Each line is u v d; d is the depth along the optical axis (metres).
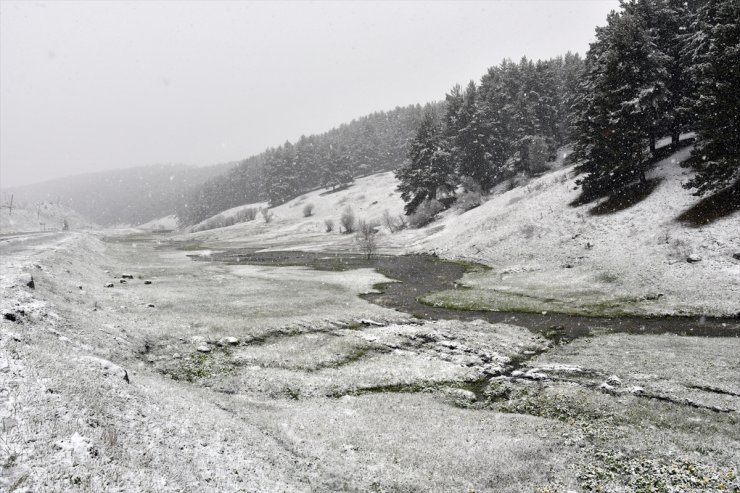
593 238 40.12
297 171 152.38
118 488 7.11
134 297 28.59
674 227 34.53
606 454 11.84
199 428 10.70
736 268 27.28
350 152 160.25
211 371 17.98
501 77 83.50
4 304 15.30
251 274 45.53
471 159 75.44
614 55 40.81
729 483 10.04
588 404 15.11
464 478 10.62
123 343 18.22
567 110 80.56
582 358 19.69
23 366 10.12
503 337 23.28
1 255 33.97
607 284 31.34
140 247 84.25
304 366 19.16
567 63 94.12
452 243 56.84
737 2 30.11
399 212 92.06
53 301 19.72
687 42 39.69
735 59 29.53
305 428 12.83
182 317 24.31
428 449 11.95
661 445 12.02
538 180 63.38
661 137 47.53
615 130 40.97
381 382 17.81
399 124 160.00
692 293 26.55
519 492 10.16
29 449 7.20
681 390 15.46
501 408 15.73
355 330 24.45
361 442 12.23
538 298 30.95
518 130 73.62
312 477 10.12
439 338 23.22
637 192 42.34
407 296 34.25
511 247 47.16
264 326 23.75
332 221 102.12
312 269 49.84
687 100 36.06
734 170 31.12
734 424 12.93
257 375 17.73
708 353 18.75
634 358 19.02
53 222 149.12
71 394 9.60
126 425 9.37
